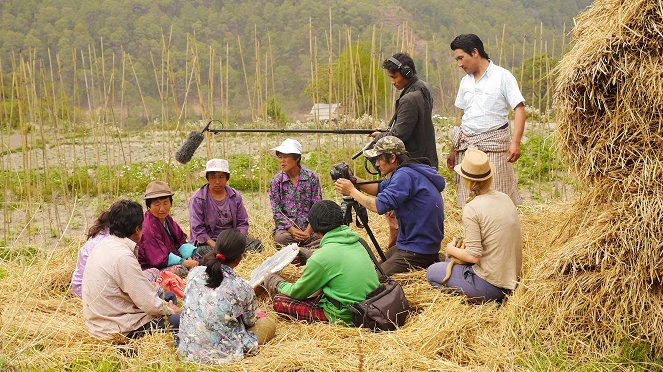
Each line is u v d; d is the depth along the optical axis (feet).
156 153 57.06
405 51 29.30
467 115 20.70
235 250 14.07
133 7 372.17
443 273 16.25
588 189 14.85
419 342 14.12
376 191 18.84
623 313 13.38
